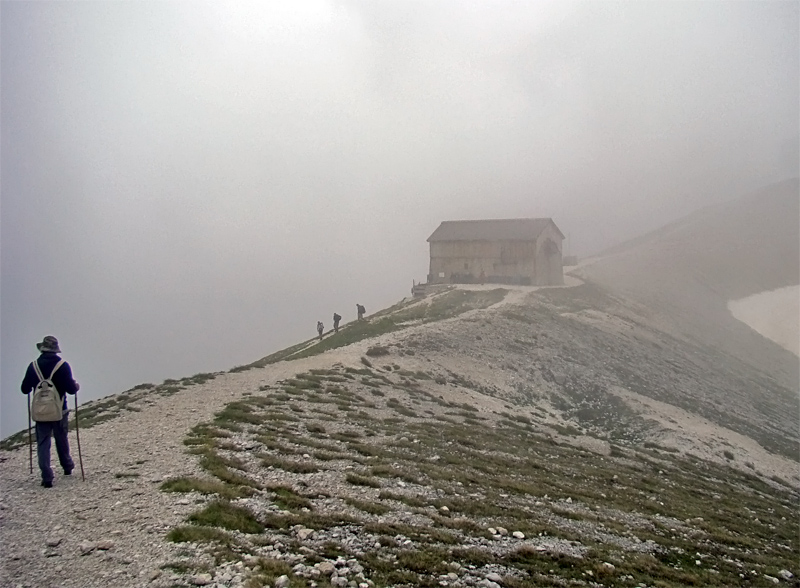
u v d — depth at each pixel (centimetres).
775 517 2653
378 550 1289
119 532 1166
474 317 6519
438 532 1461
